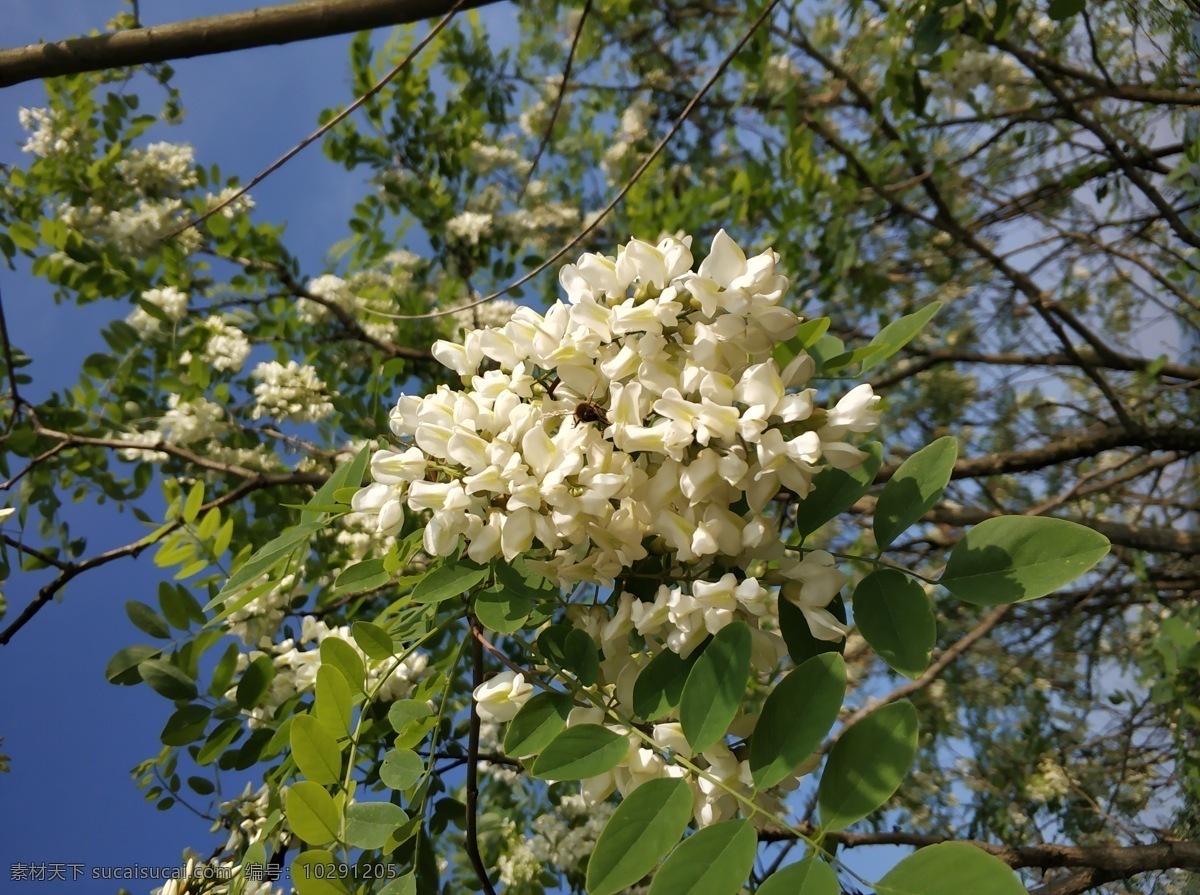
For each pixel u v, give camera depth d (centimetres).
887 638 26
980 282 109
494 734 63
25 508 68
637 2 105
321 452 73
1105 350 90
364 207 98
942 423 113
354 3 46
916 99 75
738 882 22
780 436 26
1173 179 77
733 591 27
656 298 29
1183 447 84
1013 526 26
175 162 82
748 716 27
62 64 47
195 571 44
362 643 30
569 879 60
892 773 23
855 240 92
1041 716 100
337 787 29
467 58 107
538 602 31
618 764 27
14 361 68
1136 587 92
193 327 76
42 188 81
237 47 47
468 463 28
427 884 34
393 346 84
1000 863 20
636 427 27
